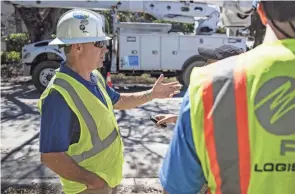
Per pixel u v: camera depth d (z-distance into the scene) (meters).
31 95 9.91
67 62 2.11
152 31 10.81
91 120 2.04
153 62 10.70
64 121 1.94
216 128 1.11
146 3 11.50
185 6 11.65
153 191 4.13
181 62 10.73
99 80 2.35
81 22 2.06
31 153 5.32
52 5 11.37
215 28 11.71
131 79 12.30
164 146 5.74
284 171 1.11
